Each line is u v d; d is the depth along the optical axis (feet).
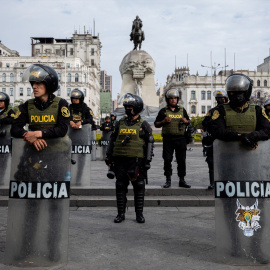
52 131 10.62
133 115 16.78
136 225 16.24
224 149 11.16
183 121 22.17
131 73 97.30
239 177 10.99
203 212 19.15
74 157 23.12
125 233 14.83
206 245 13.14
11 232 10.75
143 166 16.76
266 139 10.98
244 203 10.93
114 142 17.07
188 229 15.53
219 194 11.21
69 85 271.49
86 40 332.39
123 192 17.04
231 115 11.49
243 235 10.91
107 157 17.07
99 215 18.39
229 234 11.02
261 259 10.84
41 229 10.66
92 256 11.84
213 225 16.26
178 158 22.76
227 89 11.52
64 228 10.90
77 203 20.76
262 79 279.90
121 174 16.74
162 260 11.47
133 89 97.04
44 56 279.49
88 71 280.72
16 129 10.78
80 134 23.24
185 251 12.42
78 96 23.26
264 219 10.90
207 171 33.68
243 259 10.91
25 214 10.66
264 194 10.95
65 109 11.11
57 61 278.67
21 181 10.73
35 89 11.00
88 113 23.72
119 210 16.92
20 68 271.69
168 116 22.20
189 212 19.13
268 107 29.32
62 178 10.85
